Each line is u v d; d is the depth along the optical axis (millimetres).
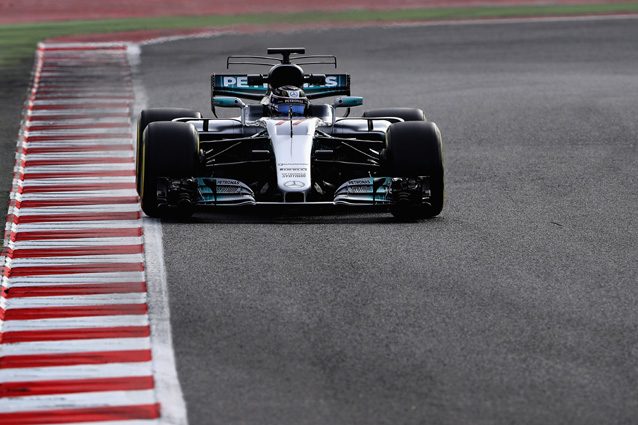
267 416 23344
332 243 35406
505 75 73250
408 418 23234
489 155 50688
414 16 101062
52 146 52031
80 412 23797
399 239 35938
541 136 55188
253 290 30906
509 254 34406
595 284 31531
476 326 28172
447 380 25016
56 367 26250
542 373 25391
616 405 23859
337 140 39750
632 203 41469
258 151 39719
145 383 25266
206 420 23219
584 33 91750
